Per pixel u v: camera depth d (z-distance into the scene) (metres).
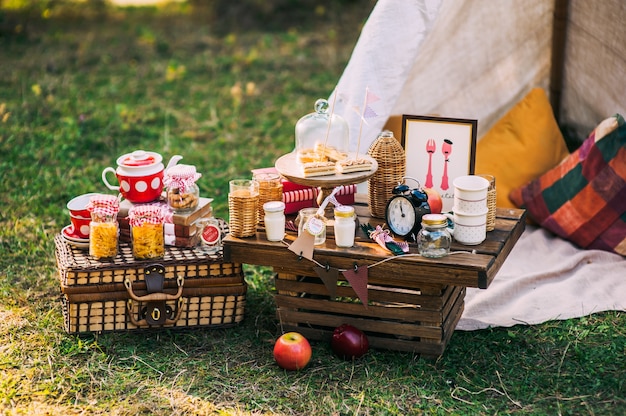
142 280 2.98
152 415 2.71
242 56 6.57
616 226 3.40
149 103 5.39
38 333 3.02
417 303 2.86
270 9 7.84
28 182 4.05
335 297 3.02
